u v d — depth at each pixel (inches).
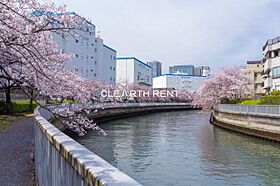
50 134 160.9
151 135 1182.3
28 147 439.8
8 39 321.7
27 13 341.1
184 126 1552.7
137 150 850.8
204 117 2267.5
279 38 1882.4
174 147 900.0
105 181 64.6
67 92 462.3
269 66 1911.9
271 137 983.0
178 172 610.5
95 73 2780.5
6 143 478.0
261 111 1077.1
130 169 635.5
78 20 389.4
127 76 4010.8
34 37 340.5
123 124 1690.5
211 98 2009.1
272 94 1370.6
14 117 1031.0
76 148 110.1
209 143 977.5
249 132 1132.5
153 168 642.8
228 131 1307.8
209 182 543.8
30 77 399.9
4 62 360.8
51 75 415.8
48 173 171.3
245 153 807.1
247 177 574.6
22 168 308.3
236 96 2036.2
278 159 730.8
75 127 465.1
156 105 3048.7
